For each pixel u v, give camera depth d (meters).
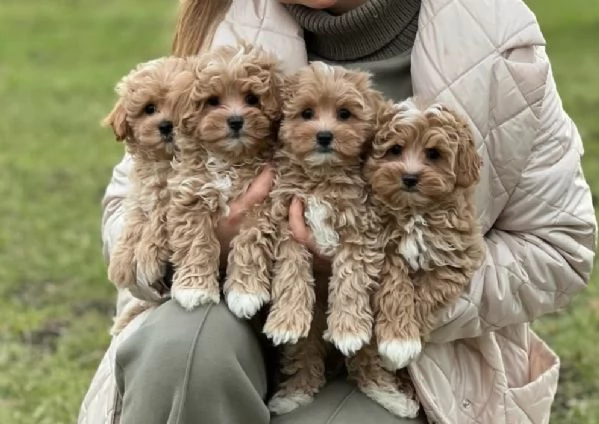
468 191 1.67
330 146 1.61
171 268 1.72
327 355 1.75
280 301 1.64
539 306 1.78
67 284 3.69
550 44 8.02
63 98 6.66
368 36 1.86
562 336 3.15
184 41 1.95
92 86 7.00
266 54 1.70
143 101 1.72
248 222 1.65
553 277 1.78
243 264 1.64
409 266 1.65
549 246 1.78
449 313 1.68
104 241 1.91
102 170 5.08
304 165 1.63
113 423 1.71
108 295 3.60
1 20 9.57
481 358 1.78
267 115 1.66
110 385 1.79
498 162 1.76
